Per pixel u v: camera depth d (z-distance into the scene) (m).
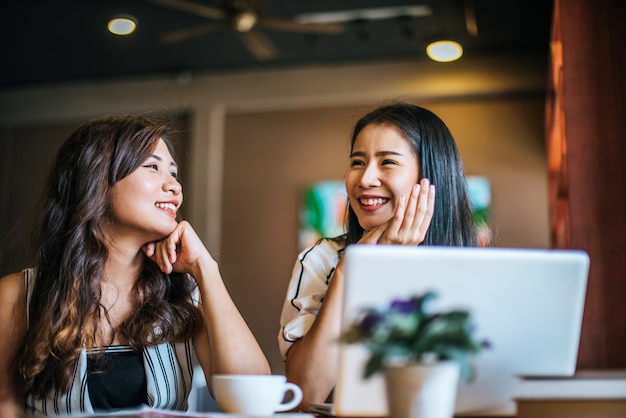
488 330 1.18
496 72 5.89
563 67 1.98
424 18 5.41
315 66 6.27
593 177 1.90
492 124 5.91
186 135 6.44
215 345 1.75
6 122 6.82
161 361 1.81
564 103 1.95
